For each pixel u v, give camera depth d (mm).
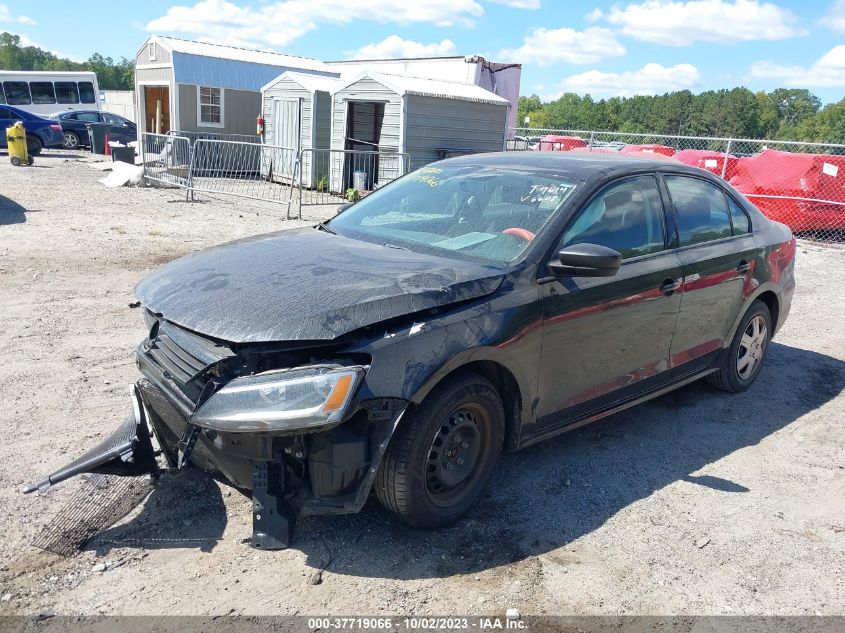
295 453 3111
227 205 14883
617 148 18844
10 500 3547
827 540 3641
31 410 4559
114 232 10922
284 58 25156
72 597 2920
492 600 3033
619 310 4062
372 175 16906
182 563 3166
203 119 22219
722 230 5016
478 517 3654
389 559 3262
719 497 4020
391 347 3068
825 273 10641
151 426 3682
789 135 164625
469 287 3387
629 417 5078
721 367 5285
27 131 25250
